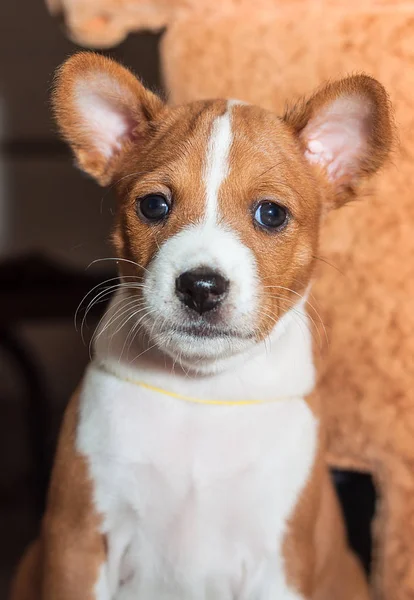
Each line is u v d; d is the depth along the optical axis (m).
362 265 0.50
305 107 0.44
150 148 0.44
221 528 0.44
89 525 0.43
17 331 0.82
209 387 0.43
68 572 0.43
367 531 0.56
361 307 0.50
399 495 0.49
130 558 0.44
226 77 0.51
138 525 0.44
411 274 0.49
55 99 0.45
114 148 0.46
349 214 0.49
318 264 0.47
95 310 0.73
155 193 0.42
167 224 0.41
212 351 0.40
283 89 0.50
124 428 0.43
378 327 0.49
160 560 0.44
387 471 0.50
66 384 0.96
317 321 0.49
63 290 0.75
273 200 0.42
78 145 0.46
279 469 0.43
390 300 0.49
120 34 0.53
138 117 0.46
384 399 0.49
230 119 0.43
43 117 0.90
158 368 0.43
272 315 0.41
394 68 0.48
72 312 0.73
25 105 0.90
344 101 0.44
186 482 0.43
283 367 0.44
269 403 0.44
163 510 0.43
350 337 0.50
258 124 0.43
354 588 0.49
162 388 0.43
